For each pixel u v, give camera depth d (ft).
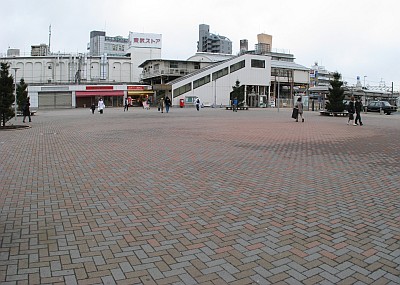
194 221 16.90
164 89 203.62
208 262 12.78
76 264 12.53
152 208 18.85
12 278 11.51
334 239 14.90
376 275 11.96
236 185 23.70
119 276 11.75
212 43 456.86
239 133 55.72
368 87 339.16
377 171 28.40
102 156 34.71
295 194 21.63
